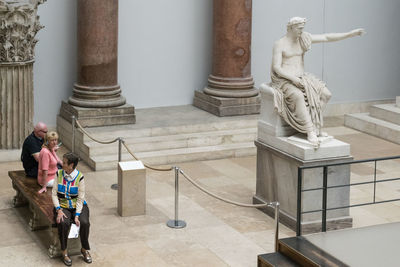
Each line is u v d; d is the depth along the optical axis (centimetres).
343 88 1745
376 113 1608
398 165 1343
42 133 1036
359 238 845
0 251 912
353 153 1420
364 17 1727
